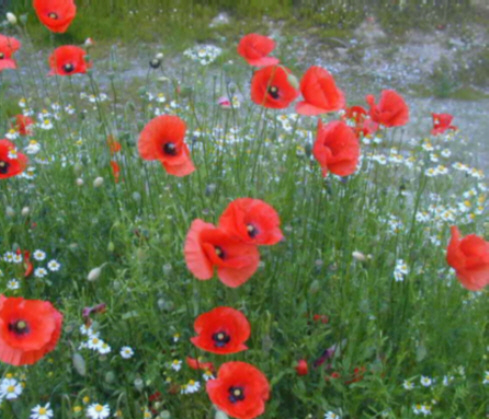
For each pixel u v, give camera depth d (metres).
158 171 3.76
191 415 2.75
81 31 8.99
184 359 2.79
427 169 3.92
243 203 2.47
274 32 9.84
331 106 3.02
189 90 3.67
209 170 3.67
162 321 2.89
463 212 3.93
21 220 3.50
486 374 2.90
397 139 6.77
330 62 9.34
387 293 3.21
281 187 3.55
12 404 2.52
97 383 2.80
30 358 2.27
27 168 3.66
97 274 2.69
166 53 8.66
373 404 2.85
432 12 10.16
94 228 3.42
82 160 3.73
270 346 2.59
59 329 2.34
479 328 3.06
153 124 2.76
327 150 2.87
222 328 2.45
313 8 10.19
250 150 4.02
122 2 9.55
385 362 2.87
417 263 3.45
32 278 3.32
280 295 3.03
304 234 3.25
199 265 2.31
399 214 3.84
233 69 4.70
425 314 3.13
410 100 8.60
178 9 9.81
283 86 3.22
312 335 2.89
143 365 2.90
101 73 8.05
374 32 9.93
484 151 7.22
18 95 6.57
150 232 2.96
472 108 8.49
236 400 2.31
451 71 9.30
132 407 2.73
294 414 2.85
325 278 3.19
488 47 9.74
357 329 2.85
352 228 3.33
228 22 9.94
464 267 2.71
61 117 4.32
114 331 2.87
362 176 3.91
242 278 2.38
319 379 2.90
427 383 2.85
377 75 9.13
